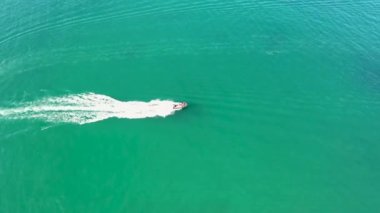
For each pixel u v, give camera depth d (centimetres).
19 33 9644
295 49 9600
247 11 10800
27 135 7544
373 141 7794
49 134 7581
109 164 7262
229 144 7681
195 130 7862
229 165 7375
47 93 8200
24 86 8331
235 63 9188
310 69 9106
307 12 10888
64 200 6694
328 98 8506
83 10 10444
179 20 10319
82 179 7019
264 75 8931
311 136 7850
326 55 9456
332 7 11144
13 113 7844
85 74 8681
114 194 6844
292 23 10388
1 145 7362
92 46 9369
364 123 8075
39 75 8600
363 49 9656
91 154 7381
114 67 8906
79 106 8031
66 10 10419
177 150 7556
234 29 10100
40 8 10475
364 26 10406
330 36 10025
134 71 8831
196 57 9269
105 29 9881
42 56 9044
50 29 9800
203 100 8356
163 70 8912
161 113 8038
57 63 8900
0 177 6944
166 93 8394
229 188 7031
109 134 7669
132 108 8050
